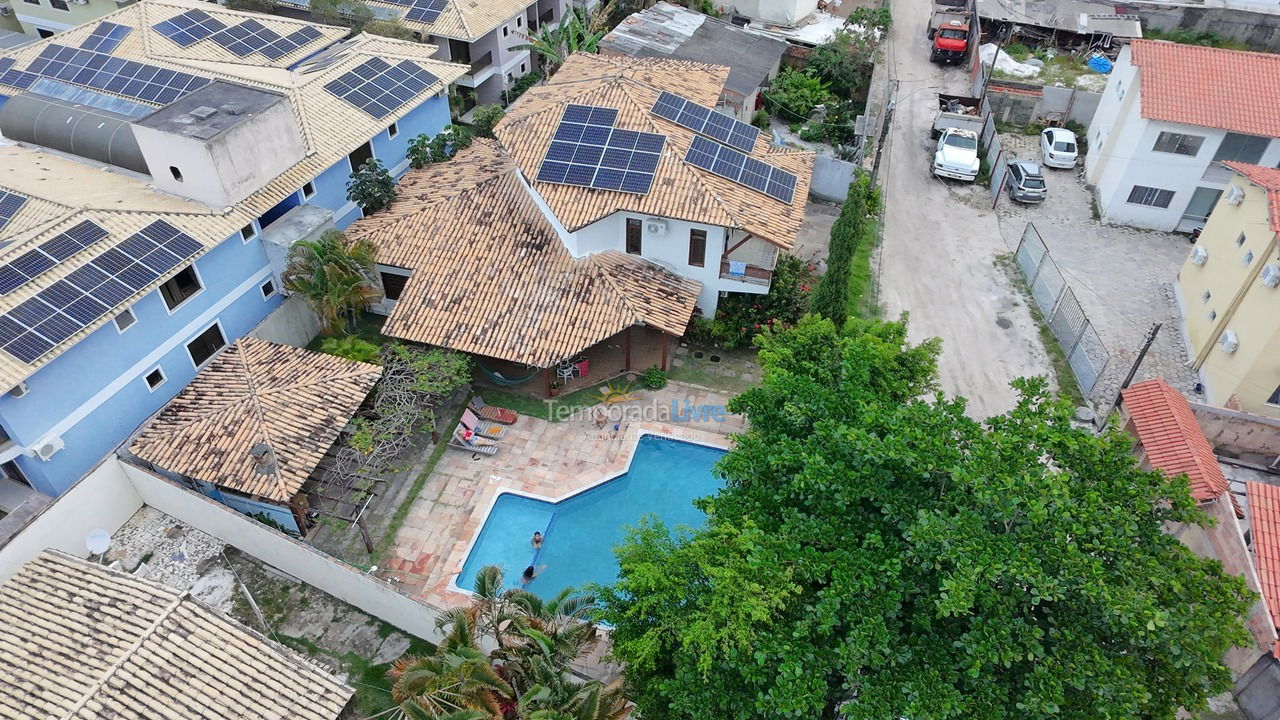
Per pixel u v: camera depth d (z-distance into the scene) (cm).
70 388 2416
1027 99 4509
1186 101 3553
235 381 2667
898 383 2150
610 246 3105
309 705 1883
